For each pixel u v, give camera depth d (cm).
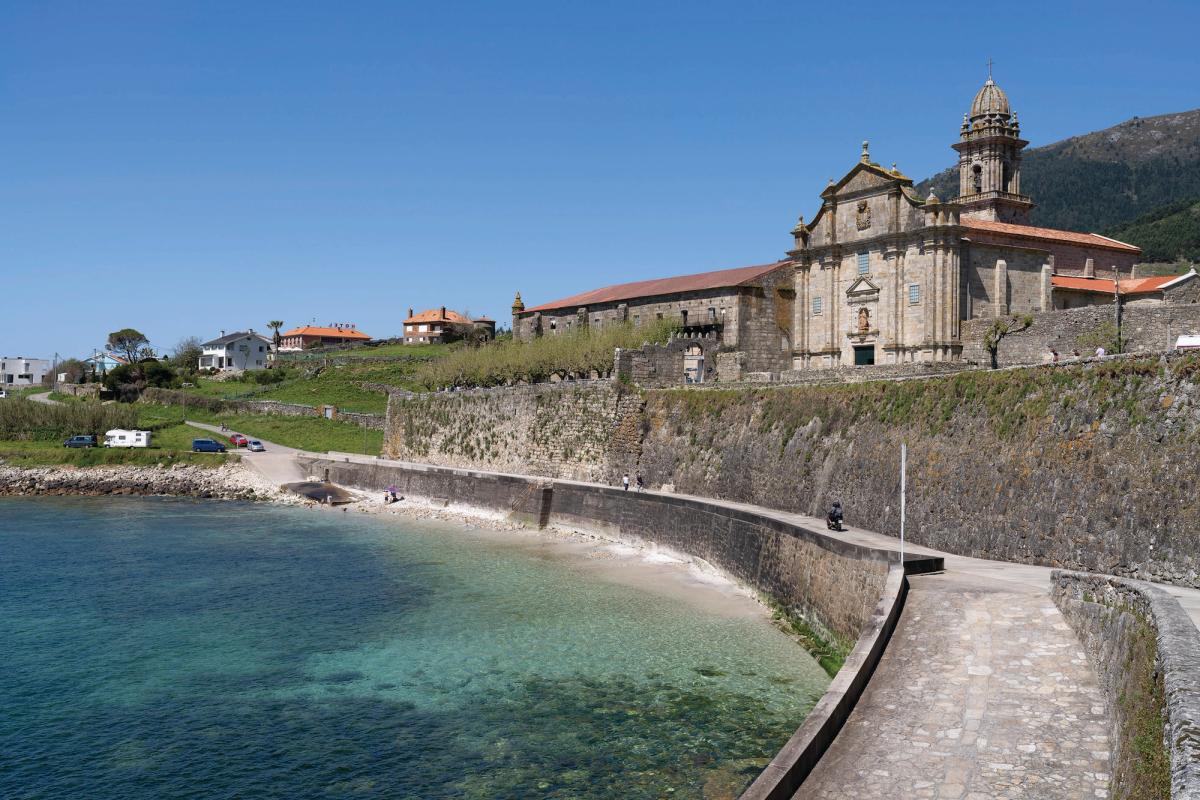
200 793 2920
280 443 13425
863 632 2759
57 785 2995
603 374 10412
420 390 15125
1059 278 8962
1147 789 1537
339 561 6594
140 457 11775
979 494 4322
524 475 9275
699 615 4759
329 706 3612
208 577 6050
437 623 4759
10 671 4091
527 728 3334
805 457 5975
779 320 10575
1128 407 3728
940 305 7994
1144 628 2088
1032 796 1939
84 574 6184
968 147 10425
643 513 6831
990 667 2538
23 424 13225
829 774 2075
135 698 3741
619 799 2781
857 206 8744
